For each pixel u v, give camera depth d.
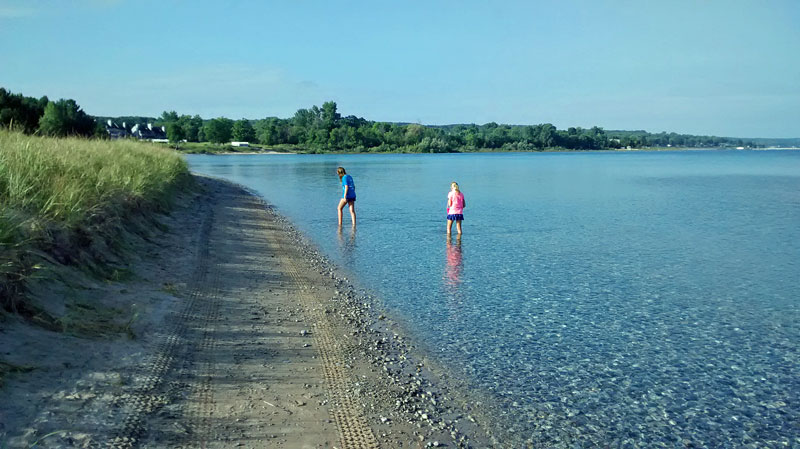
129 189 13.60
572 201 30.89
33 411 4.46
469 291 11.26
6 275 6.08
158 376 5.77
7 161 9.13
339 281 11.85
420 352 7.83
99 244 9.31
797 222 22.41
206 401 5.50
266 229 18.58
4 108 51.09
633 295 11.16
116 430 4.57
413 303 10.32
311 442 5.03
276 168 67.88
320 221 21.61
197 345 6.97
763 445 5.55
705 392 6.75
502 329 8.92
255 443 4.84
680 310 10.19
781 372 7.37
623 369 7.39
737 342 8.52
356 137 167.38
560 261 14.43
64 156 12.02
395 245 16.47
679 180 52.75
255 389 5.99
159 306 8.05
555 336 8.66
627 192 37.56
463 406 6.23
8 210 7.18
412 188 38.28
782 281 12.45
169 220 15.88
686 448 5.46
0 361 4.98
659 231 19.81
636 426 5.88
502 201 30.62
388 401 6.18
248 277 11.23
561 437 5.62
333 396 6.13
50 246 7.71
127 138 30.77
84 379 5.25
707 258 14.99
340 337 8.19
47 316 6.25
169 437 4.67
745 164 102.25
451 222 18.00
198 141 162.00
